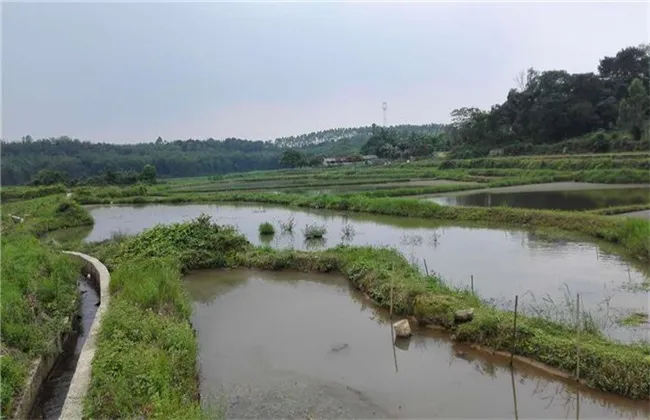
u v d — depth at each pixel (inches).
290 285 567.8
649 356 295.9
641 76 2603.3
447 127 3759.8
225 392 307.1
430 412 278.2
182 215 1321.4
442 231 850.1
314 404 289.7
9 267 480.1
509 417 271.6
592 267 553.6
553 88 2765.7
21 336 345.7
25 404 289.7
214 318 457.1
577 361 305.1
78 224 1203.2
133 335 329.4
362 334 403.5
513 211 908.6
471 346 363.9
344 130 7347.4
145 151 4817.9
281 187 1987.0
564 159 1892.2
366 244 733.9
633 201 1022.4
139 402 247.6
